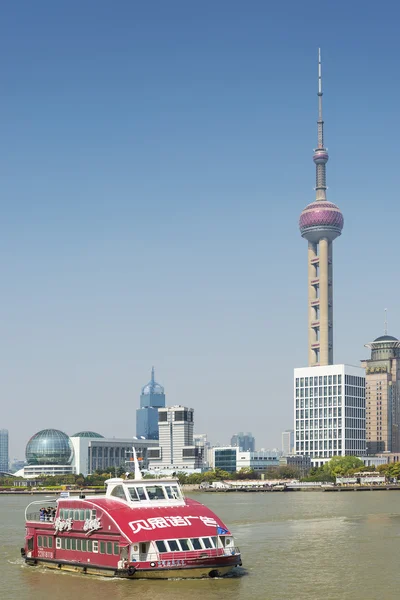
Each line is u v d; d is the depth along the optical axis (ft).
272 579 349.41
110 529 335.47
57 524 366.22
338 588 330.75
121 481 353.72
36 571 367.45
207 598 307.99
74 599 306.55
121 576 327.67
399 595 318.24
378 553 429.79
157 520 335.88
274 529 565.94
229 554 336.70
